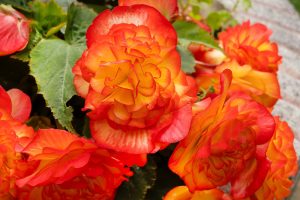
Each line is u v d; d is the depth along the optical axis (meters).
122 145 0.53
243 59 0.76
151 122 0.53
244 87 0.73
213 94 0.65
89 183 0.55
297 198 0.94
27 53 0.63
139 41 0.53
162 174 0.68
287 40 1.40
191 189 0.57
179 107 0.54
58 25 0.66
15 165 0.53
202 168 0.57
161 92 0.53
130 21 0.57
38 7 0.68
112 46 0.53
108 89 0.52
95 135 0.53
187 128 0.54
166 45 0.55
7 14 0.62
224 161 0.57
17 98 0.58
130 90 0.53
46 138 0.52
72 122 0.64
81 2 0.77
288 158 0.66
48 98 0.58
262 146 0.59
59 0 0.72
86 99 0.53
